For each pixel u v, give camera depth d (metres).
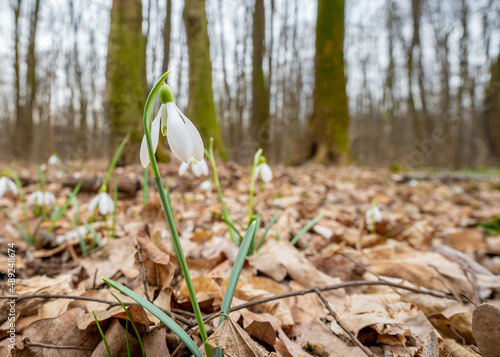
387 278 1.82
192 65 8.69
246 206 3.97
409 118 25.67
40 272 1.89
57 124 18.94
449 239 2.94
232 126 17.39
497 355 0.92
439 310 1.47
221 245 2.34
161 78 0.70
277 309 1.39
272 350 1.17
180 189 4.82
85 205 3.61
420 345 1.25
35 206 3.14
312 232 2.89
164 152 6.97
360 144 29.42
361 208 4.25
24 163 12.78
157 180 0.74
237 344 0.85
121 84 6.63
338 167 11.14
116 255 1.92
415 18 18.78
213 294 1.41
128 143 6.55
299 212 3.75
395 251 2.41
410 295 1.56
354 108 32.06
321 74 11.62
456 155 21.83
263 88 11.14
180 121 0.80
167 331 1.23
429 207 4.59
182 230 2.84
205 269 1.91
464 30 19.83
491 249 2.65
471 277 1.90
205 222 3.24
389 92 22.38
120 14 6.73
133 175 5.10
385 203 4.82
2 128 28.27
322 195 5.21
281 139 19.33
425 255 2.19
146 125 0.71
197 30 8.59
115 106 6.56
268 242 2.00
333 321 1.39
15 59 15.99
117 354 1.03
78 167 7.96
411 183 6.59
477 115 19.64
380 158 25.28
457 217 4.08
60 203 3.63
